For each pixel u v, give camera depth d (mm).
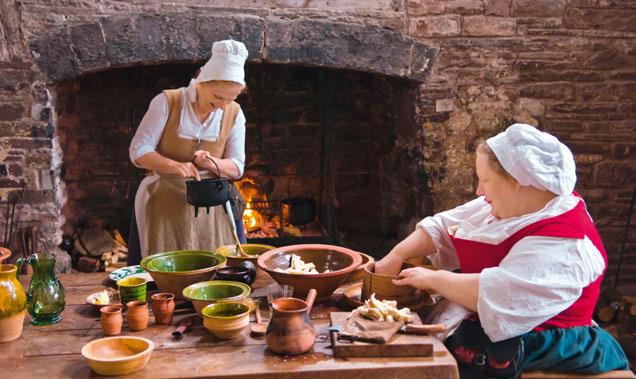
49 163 4223
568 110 4613
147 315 2236
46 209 4270
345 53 4352
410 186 4875
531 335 2203
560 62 4547
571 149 4664
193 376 1896
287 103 5344
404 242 2652
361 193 5617
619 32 4535
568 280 2127
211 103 3090
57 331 2230
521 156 2191
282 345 2012
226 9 4223
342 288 2676
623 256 4809
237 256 2779
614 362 2281
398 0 4375
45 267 2311
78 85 4867
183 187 3301
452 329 2312
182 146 3254
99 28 4102
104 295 2455
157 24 4137
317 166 5480
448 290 2215
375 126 5391
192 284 2416
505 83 4547
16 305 2121
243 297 2266
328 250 2662
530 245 2158
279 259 2584
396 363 1974
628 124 4656
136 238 3439
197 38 4184
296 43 4289
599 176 4703
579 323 2264
